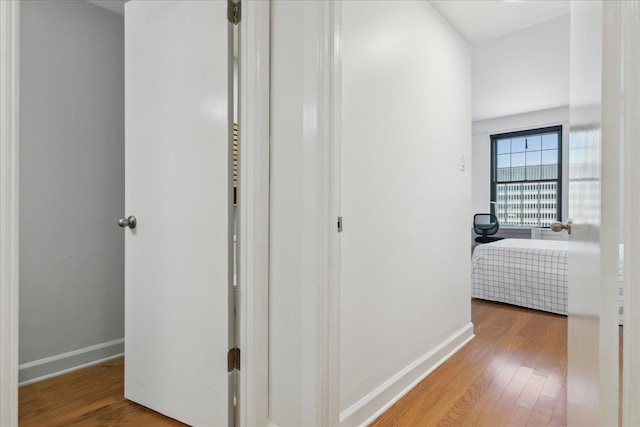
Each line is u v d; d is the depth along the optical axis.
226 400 1.40
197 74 1.45
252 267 1.35
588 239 0.90
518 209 5.86
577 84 1.09
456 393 1.83
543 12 2.22
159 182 1.60
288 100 1.35
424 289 2.08
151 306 1.65
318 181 1.26
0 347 0.90
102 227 2.21
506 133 5.90
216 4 1.38
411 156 1.95
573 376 1.13
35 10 1.94
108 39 2.25
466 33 2.48
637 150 0.52
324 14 1.27
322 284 1.27
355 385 1.53
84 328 2.13
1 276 0.90
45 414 1.64
